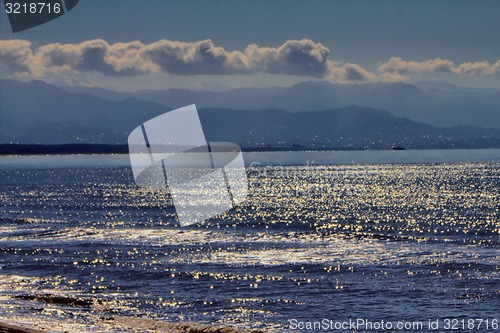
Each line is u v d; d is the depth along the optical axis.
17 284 49.31
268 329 36.97
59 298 43.69
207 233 80.75
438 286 47.62
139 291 46.47
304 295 44.94
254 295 45.06
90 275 52.53
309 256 61.03
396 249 65.81
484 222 97.62
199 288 47.41
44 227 87.06
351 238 74.94
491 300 43.34
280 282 49.22
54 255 62.41
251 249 66.00
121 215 108.44
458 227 90.44
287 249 65.88
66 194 164.62
